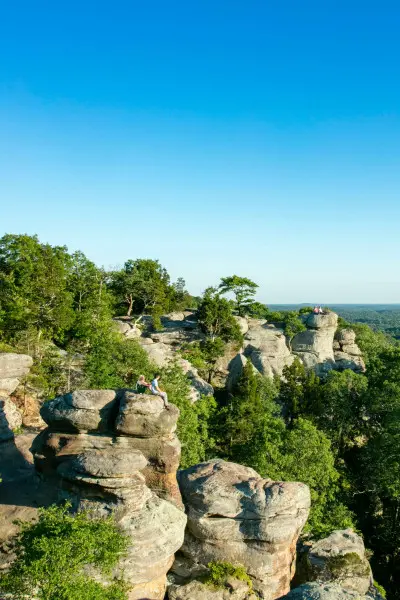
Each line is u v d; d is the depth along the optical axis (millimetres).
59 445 27188
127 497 24547
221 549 28156
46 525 19938
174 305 118250
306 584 22766
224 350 85625
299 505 29016
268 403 66625
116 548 20312
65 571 18172
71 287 76938
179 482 30406
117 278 104562
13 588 18594
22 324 57188
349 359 91625
